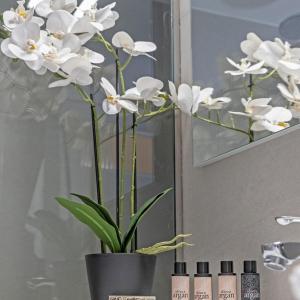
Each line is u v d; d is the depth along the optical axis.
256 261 1.37
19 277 1.50
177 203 1.69
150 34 1.75
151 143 1.69
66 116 1.61
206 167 1.58
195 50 1.65
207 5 1.61
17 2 1.46
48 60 1.32
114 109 1.39
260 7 1.39
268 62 1.35
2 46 1.32
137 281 1.34
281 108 1.30
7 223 1.51
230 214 1.47
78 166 1.59
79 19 1.35
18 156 1.55
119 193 1.61
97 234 1.35
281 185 1.32
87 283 1.55
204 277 1.40
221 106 1.50
